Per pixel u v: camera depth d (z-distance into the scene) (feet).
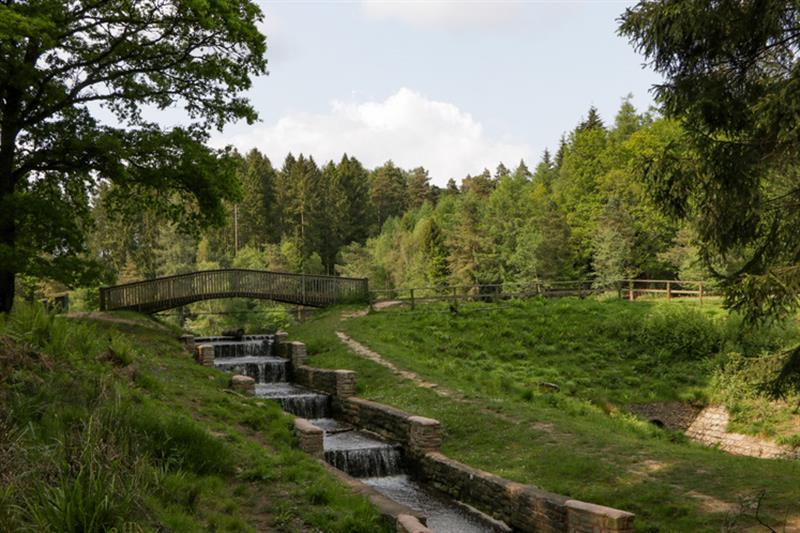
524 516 36.27
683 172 34.71
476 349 87.61
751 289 32.48
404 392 63.72
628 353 87.61
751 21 32.60
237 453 36.83
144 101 76.48
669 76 35.86
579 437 47.65
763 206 34.19
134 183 77.36
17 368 34.12
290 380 79.15
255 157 382.22
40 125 69.15
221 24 73.56
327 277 108.78
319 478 35.29
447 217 323.57
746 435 67.00
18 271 63.41
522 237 211.61
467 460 46.70
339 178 383.24
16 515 20.39
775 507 31.91
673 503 34.06
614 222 169.68
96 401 33.19
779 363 37.19
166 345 75.46
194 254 214.28
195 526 25.29
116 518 21.12
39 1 60.95
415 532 27.66
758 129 33.14
